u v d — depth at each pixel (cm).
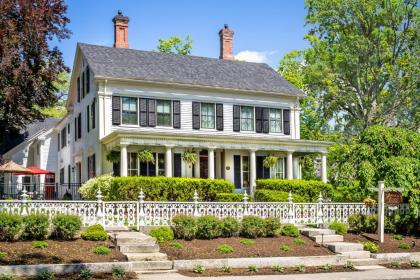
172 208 2075
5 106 2445
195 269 1584
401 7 4025
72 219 1797
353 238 2155
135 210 2031
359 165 2395
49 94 2550
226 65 3812
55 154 4519
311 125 4466
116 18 3706
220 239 1973
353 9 4056
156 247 1738
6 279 1336
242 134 3428
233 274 1570
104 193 2722
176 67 3491
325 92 4312
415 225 2355
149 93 3186
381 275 1587
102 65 3181
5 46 2117
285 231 2111
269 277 1511
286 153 3444
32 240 1734
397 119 4338
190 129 3278
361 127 4331
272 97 3569
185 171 3212
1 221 1686
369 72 4106
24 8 2303
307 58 4319
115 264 1526
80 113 3634
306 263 1772
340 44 4131
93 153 3219
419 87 4038
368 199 2159
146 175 3077
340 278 1509
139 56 3512
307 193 3064
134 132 2809
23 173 3419
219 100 3394
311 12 4278
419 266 1822
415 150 2417
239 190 3338
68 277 1414
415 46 4050
